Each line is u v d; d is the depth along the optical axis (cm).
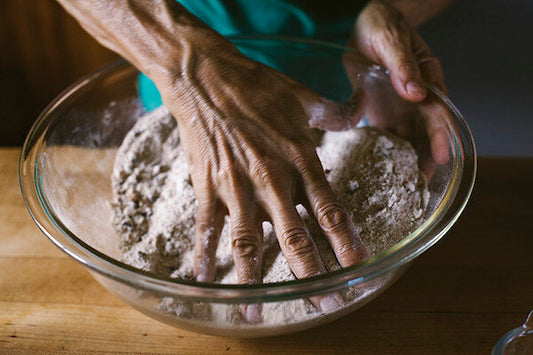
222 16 60
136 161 48
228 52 44
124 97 49
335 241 38
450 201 36
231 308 34
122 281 32
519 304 42
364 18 54
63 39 85
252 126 41
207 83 43
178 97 43
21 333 41
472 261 45
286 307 34
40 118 43
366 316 42
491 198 51
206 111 42
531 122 99
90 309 42
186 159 43
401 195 42
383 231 40
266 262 40
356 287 34
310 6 60
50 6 81
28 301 43
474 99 104
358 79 50
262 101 43
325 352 40
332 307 35
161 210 45
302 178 40
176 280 32
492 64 108
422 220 41
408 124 47
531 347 37
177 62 44
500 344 37
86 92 46
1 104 92
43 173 40
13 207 51
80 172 45
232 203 40
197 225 41
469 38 113
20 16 82
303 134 42
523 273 44
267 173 39
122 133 50
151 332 41
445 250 46
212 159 41
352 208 42
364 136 46
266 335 37
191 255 42
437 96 45
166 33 44
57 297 43
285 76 45
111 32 46
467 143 40
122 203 46
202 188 41
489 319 41
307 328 37
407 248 33
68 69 89
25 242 48
